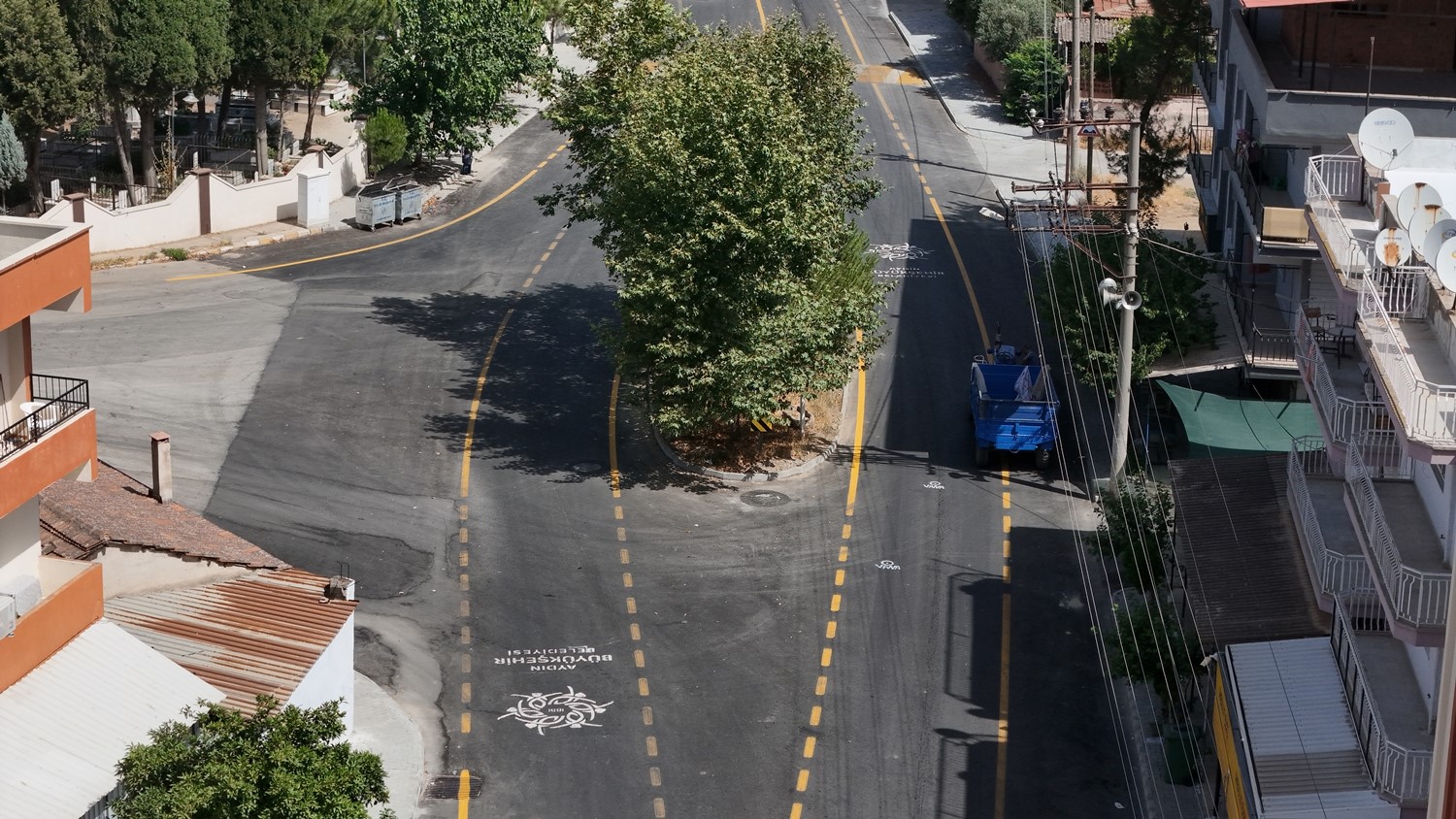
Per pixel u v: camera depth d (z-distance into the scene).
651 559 43.19
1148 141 55.78
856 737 35.81
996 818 33.16
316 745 26.86
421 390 52.47
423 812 32.81
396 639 39.06
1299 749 29.03
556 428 50.47
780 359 46.03
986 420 47.59
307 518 44.41
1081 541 44.50
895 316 58.44
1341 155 37.31
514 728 35.81
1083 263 51.09
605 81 53.34
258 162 71.38
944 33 93.25
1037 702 37.25
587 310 59.72
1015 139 78.12
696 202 44.53
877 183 54.09
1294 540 35.56
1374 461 31.47
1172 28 55.00
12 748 27.34
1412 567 29.50
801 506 46.34
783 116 45.09
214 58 65.94
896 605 41.25
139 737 28.41
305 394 51.72
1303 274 45.03
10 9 60.19
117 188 69.50
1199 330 48.16
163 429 48.88
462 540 43.78
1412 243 30.69
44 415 30.39
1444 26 48.06
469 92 72.62
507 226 68.19
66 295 30.03
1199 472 38.72
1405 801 27.02
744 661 38.62
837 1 99.25
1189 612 35.69
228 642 32.47
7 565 30.16
